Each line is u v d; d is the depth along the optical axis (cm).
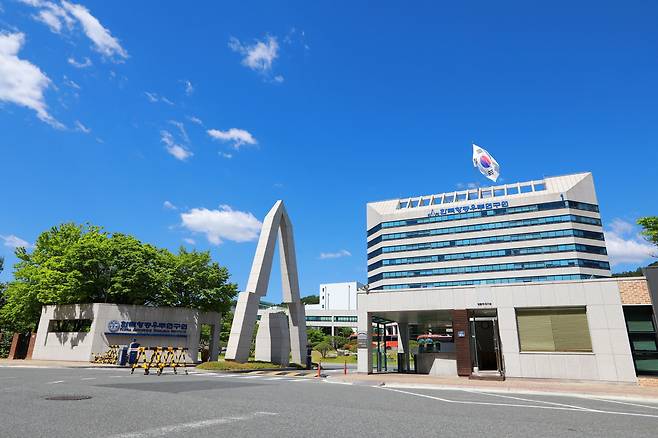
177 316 4338
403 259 11338
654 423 948
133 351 3150
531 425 869
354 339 11725
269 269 3822
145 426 748
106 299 4181
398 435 728
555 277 9600
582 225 9806
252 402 1134
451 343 3525
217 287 4697
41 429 705
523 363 2372
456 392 1700
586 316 2325
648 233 3519
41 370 2416
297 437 686
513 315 2461
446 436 730
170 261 4759
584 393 1703
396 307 2789
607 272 9650
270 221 3912
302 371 3381
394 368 4331
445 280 10694
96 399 1109
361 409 1058
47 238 4609
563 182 10431
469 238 10712
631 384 2125
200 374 2594
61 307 4147
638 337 2212
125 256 4312
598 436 766
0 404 980
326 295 15900
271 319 4088
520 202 10375
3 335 4588
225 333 7231
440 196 11925
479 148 11712
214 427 751
